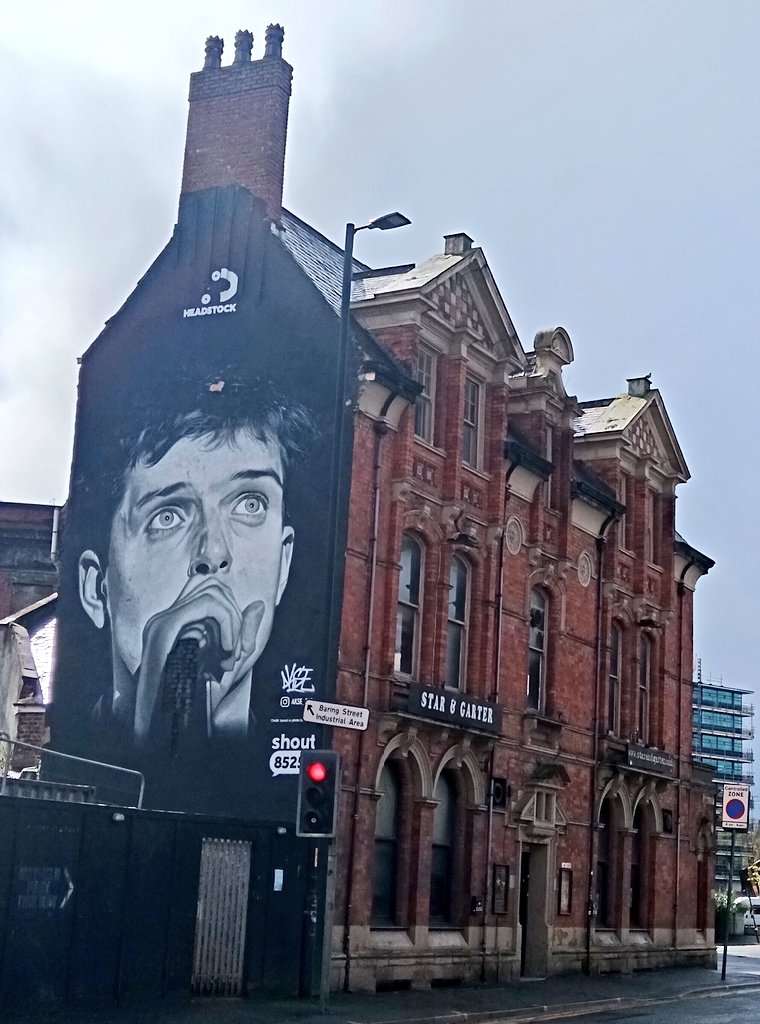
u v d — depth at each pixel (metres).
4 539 37.28
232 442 25.11
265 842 20.64
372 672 24.14
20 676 27.42
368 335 25.89
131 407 26.42
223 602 24.42
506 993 25.17
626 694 34.56
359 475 24.28
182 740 24.12
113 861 18.14
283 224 27.22
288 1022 18.00
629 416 35.31
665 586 36.59
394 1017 19.48
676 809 36.91
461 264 26.97
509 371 28.73
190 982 19.28
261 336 25.34
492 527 27.92
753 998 28.25
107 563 25.86
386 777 25.09
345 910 22.94
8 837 16.61
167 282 26.66
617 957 32.69
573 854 31.22
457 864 26.83
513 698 28.78
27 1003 16.72
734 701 179.00
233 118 27.05
